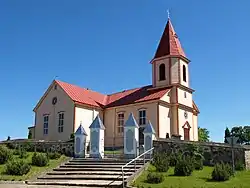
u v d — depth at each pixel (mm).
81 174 22875
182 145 27047
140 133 37875
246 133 76750
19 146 32688
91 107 41625
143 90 43156
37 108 44312
